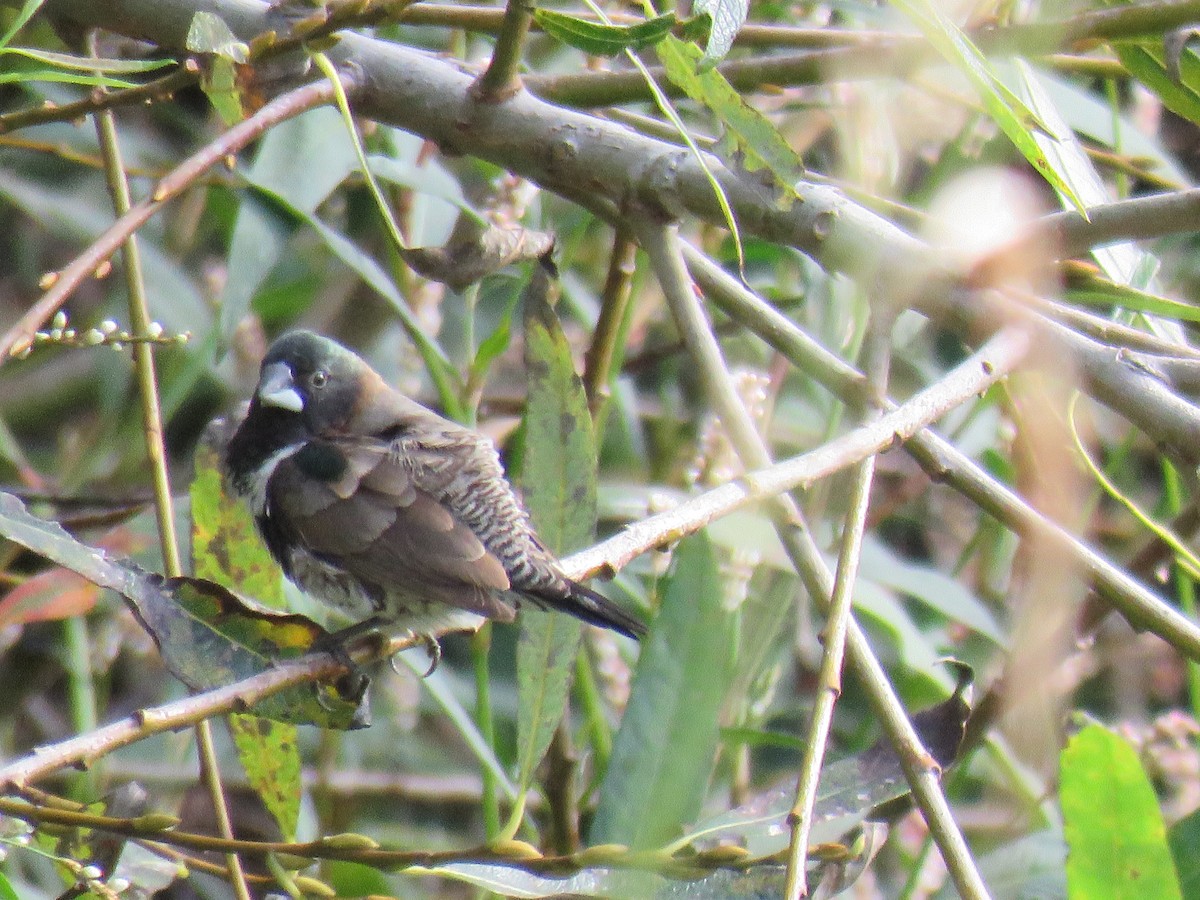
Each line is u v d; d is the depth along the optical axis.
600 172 7.22
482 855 5.08
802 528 5.76
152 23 7.71
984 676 10.55
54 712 11.00
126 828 5.19
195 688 5.48
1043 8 7.57
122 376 10.95
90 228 11.12
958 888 4.92
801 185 6.88
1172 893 4.61
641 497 9.54
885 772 6.05
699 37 5.47
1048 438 7.21
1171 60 6.68
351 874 7.71
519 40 7.18
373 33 10.14
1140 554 9.00
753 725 8.67
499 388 11.73
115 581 5.39
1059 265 7.30
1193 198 6.16
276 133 7.89
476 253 6.59
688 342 6.48
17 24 5.45
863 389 6.47
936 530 11.64
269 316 11.40
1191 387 6.70
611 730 9.17
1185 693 10.89
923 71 7.99
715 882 5.49
